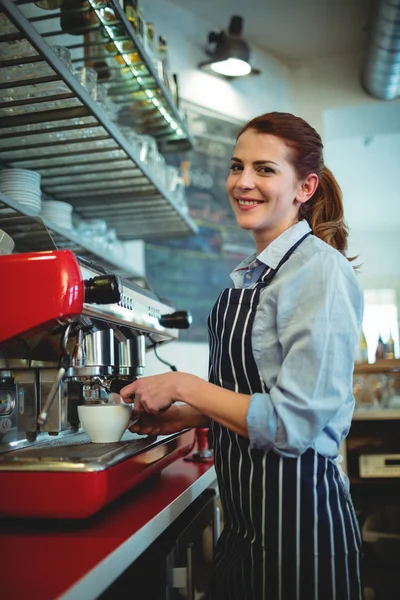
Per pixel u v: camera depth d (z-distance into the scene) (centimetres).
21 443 118
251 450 104
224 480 111
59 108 155
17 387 118
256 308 109
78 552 84
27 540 91
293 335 99
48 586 71
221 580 112
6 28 129
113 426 117
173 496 118
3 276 98
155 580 99
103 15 162
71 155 178
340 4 316
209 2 314
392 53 292
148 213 248
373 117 394
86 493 93
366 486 255
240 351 108
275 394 98
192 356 316
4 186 161
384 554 248
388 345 311
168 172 250
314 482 101
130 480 108
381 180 661
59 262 97
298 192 117
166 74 235
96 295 100
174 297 310
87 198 224
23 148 171
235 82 344
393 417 251
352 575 102
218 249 334
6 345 99
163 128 247
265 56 368
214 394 103
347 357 99
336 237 124
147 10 291
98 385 126
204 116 326
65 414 127
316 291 100
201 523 133
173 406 135
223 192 337
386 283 946
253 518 103
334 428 106
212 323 118
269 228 117
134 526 96
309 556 99
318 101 381
